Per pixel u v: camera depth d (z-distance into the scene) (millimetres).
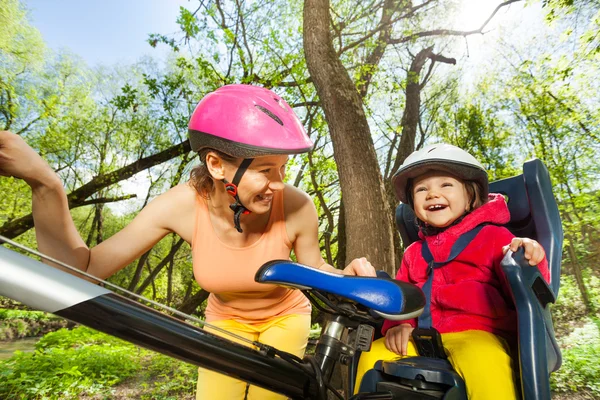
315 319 8984
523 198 1340
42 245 866
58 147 14664
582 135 10531
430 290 1312
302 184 11016
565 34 8859
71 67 15125
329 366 768
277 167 881
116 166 15234
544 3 8383
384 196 3543
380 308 663
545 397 803
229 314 1244
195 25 8625
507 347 1076
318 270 737
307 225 1208
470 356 1025
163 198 1122
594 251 10891
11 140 725
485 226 1319
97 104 15141
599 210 9961
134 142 15055
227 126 828
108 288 556
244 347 671
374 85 10797
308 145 841
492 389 956
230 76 9688
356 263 963
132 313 536
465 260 1291
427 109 13648
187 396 4422
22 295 451
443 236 1352
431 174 1346
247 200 892
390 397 883
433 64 12273
